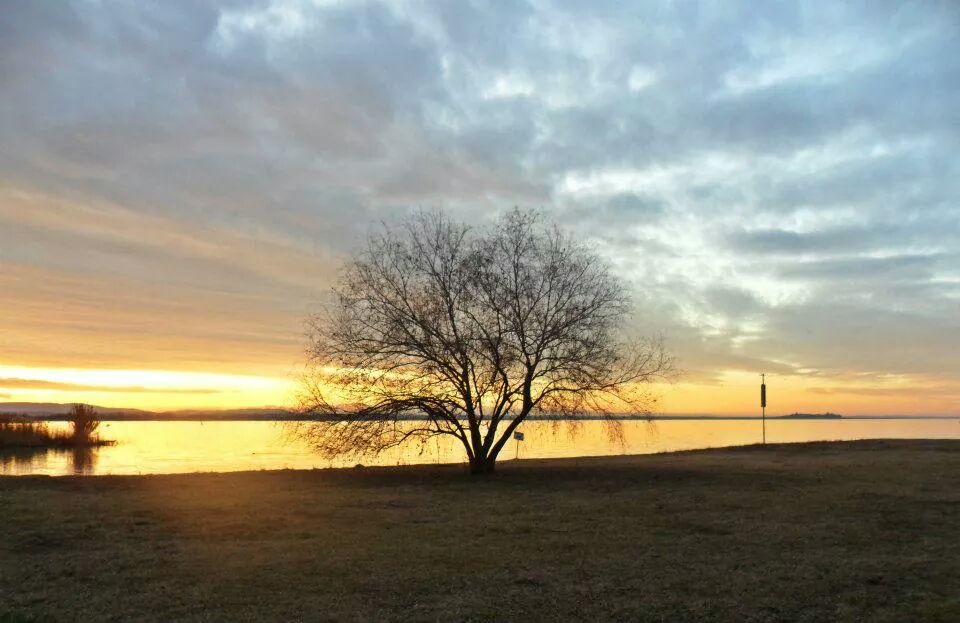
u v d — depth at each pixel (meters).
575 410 23.22
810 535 12.63
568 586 9.38
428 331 22.47
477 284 22.83
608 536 12.60
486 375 23.12
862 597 8.94
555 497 17.59
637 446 50.75
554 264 23.52
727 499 16.91
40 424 68.06
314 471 25.25
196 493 18.08
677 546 11.78
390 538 12.39
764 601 8.79
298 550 11.41
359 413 22.80
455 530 13.13
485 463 23.92
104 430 125.56
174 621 8.01
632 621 8.10
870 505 15.80
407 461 32.50
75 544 11.84
